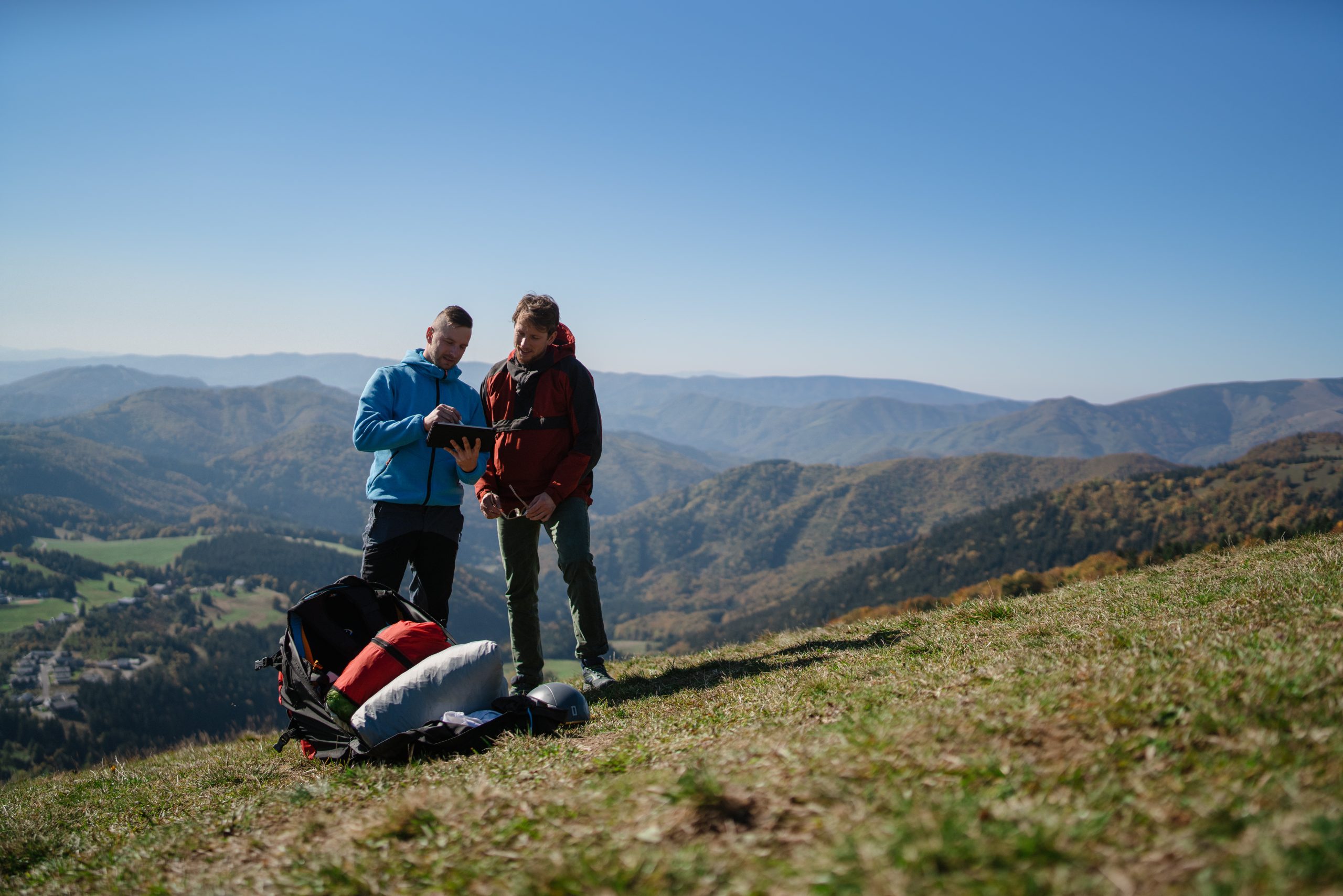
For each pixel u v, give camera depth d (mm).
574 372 6957
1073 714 2971
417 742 4844
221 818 4328
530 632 7328
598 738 4773
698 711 5270
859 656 6777
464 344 7008
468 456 6398
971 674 4551
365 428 6602
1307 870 1623
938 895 1777
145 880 3463
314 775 5188
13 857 4703
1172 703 2869
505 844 2773
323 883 2770
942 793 2404
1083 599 7988
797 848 2189
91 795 6434
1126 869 1814
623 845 2451
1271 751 2346
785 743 3400
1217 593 6223
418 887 2600
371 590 6266
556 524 7133
